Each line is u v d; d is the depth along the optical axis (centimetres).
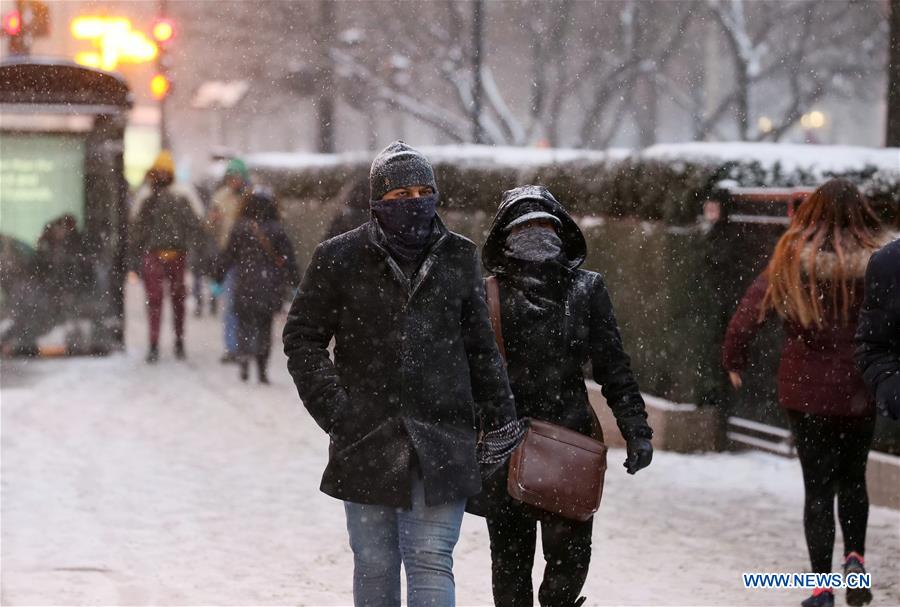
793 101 8562
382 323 1325
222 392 3872
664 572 2012
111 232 4606
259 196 4081
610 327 1516
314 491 2569
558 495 1430
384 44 9112
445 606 1305
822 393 1773
